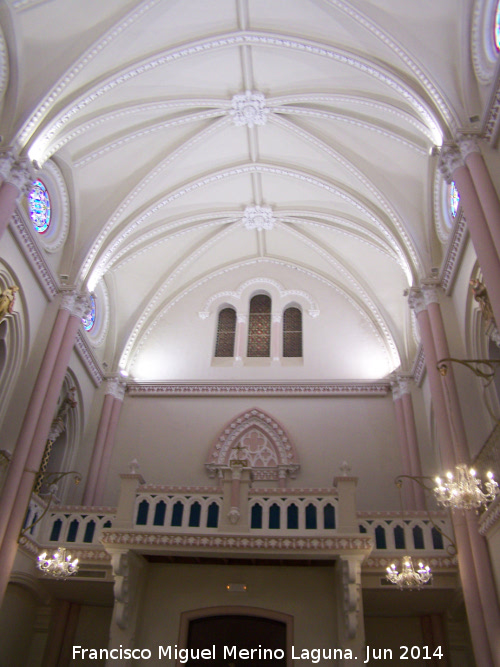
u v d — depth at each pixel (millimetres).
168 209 19078
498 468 11164
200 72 15469
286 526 12297
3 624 12992
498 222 10609
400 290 19781
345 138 16547
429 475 16766
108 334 20250
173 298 21484
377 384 18938
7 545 12141
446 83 12586
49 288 15273
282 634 12914
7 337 13945
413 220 16078
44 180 15445
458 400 13219
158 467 18047
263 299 21875
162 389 19500
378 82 14250
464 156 11703
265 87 16047
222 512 12438
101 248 16859
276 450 18078
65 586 13547
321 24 13883
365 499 16969
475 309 13312
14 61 13047
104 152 16109
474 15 12148
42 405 13977
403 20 12883
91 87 13844
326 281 21438
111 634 11797
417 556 12711
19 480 12891
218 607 12789
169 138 16906
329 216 19141
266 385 19219
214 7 13852
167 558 12906
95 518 13898
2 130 12898
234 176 18984
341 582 12078
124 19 13258
